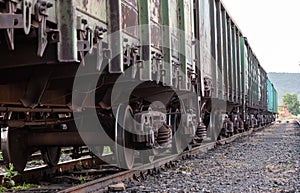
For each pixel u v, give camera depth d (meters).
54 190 7.07
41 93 5.40
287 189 7.06
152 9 8.16
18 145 7.55
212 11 15.85
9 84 5.61
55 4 4.37
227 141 18.70
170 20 9.31
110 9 5.91
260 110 38.22
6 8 3.52
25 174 7.92
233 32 21.75
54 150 8.98
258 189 7.08
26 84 5.57
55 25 4.44
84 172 9.12
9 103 5.71
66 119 7.55
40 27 3.96
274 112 59.28
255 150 14.78
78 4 4.81
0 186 7.29
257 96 33.94
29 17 3.74
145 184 7.45
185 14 10.95
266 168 9.91
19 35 4.26
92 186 6.36
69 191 5.69
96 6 5.41
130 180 7.73
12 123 6.50
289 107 167.50
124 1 6.49
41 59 4.54
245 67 26.00
